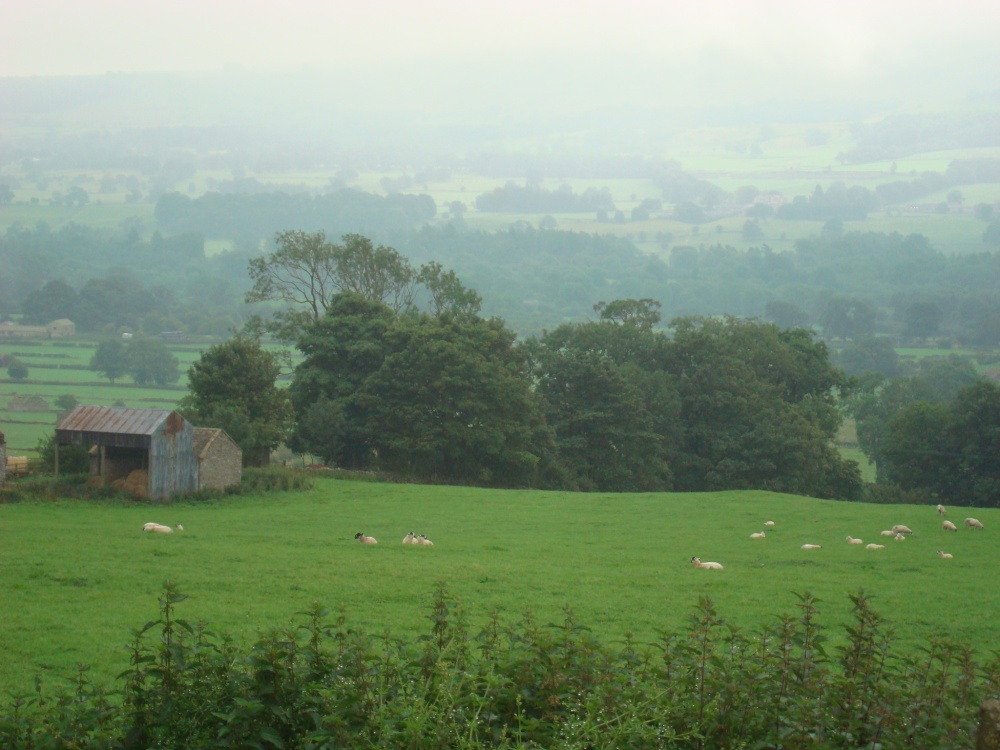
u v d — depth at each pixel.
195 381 75.75
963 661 13.23
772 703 12.02
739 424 101.44
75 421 58.69
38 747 11.38
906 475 97.75
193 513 53.94
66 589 28.91
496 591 31.08
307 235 110.62
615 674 12.85
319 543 42.88
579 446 93.38
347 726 11.54
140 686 12.35
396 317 97.00
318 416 81.81
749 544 47.16
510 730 11.84
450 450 83.31
